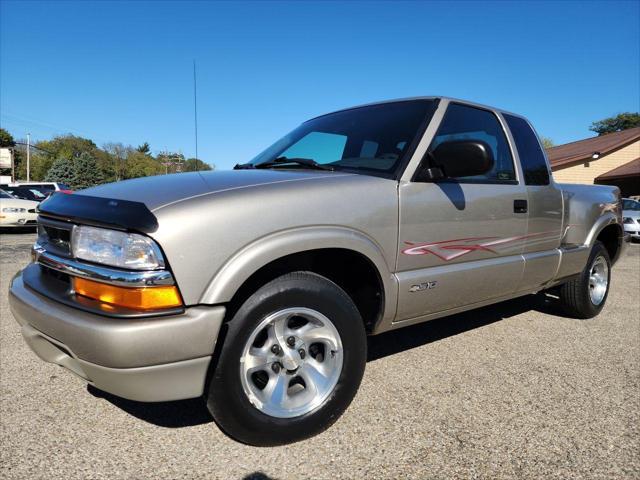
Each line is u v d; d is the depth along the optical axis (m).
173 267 1.90
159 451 2.23
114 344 1.82
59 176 61.22
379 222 2.48
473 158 2.46
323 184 2.38
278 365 2.27
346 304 2.37
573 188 4.19
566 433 2.41
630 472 2.09
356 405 2.69
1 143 70.75
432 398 2.78
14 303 2.30
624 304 5.21
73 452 2.22
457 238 2.88
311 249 2.21
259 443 2.22
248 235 2.05
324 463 2.14
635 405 2.72
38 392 2.85
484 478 2.05
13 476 2.04
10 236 13.23
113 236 1.96
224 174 2.54
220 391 2.06
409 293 2.64
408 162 2.68
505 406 2.69
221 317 1.97
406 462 2.15
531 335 3.98
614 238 4.87
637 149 22.92
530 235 3.48
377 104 3.36
